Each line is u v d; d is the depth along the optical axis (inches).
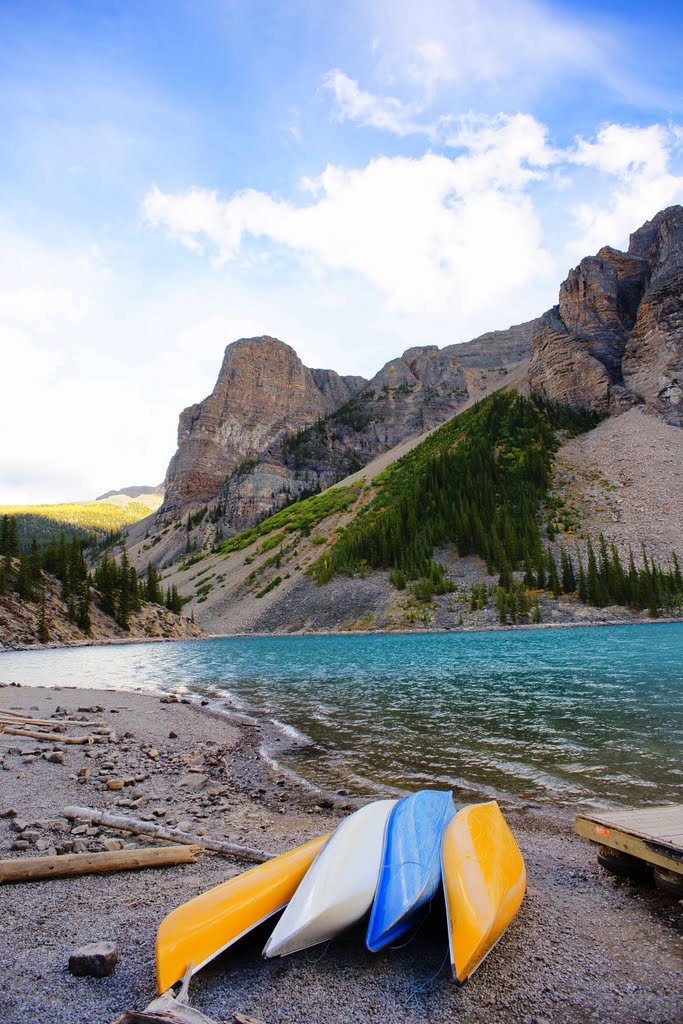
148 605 4308.6
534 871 319.9
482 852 272.4
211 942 215.9
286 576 4864.7
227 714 896.3
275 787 508.1
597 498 4672.7
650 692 972.6
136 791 460.8
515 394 6776.6
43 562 4082.2
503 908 240.5
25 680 1524.4
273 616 4183.1
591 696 949.2
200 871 312.2
